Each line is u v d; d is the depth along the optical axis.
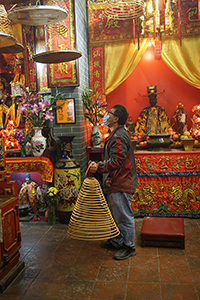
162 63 5.32
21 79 5.12
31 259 3.32
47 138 4.79
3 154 3.12
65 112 4.61
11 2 3.05
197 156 4.34
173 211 4.49
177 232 3.42
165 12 4.79
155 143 4.52
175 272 2.91
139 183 4.52
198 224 4.20
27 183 4.79
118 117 3.26
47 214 4.39
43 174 4.36
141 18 4.84
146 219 3.80
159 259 3.20
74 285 2.76
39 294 2.64
